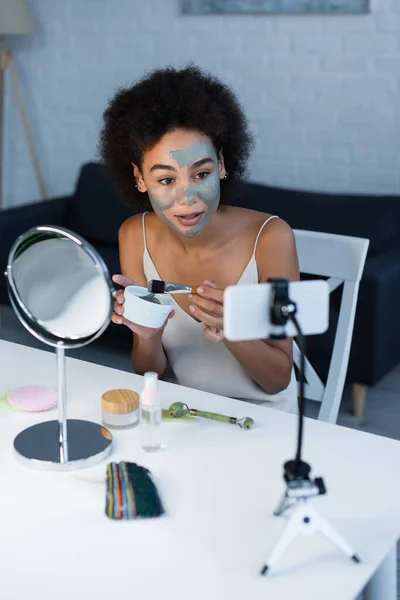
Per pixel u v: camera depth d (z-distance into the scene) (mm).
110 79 3906
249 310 865
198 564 915
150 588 875
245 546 947
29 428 1204
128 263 1666
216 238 1568
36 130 4223
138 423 1254
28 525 989
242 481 1084
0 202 4227
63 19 3951
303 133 3488
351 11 3246
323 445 1185
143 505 1003
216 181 1415
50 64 4062
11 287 1175
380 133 3332
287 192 3154
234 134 1460
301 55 3404
